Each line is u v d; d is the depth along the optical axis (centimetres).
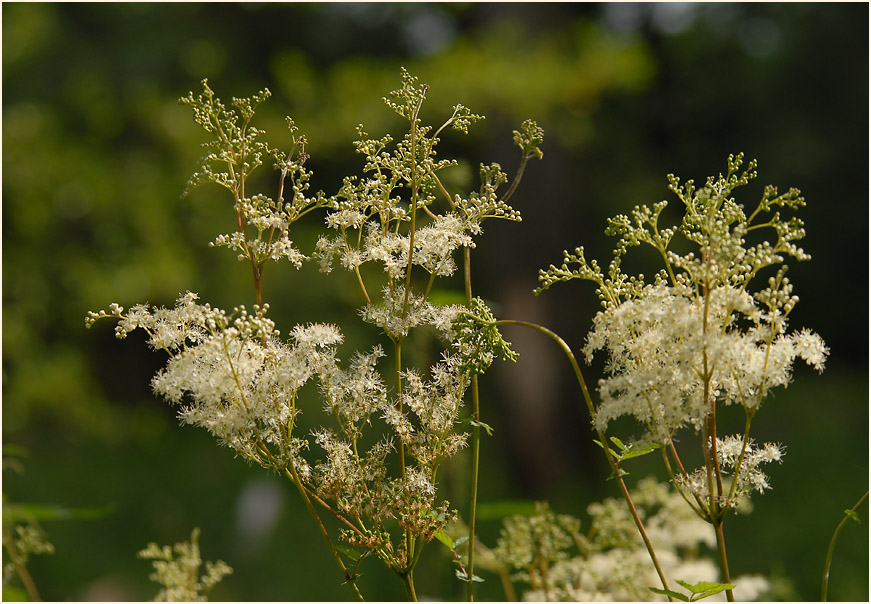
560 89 1094
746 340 188
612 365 197
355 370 205
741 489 194
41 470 1235
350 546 205
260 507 919
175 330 199
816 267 1895
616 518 298
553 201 1145
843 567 661
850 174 1817
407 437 202
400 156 210
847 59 1794
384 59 1588
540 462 1141
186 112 1187
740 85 1884
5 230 1212
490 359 203
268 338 203
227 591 738
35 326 1219
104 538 936
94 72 1270
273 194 981
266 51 1553
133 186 1182
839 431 1363
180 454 1362
